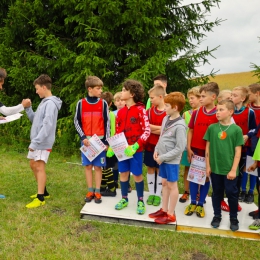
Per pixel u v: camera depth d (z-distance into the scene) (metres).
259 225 3.41
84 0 6.71
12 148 7.45
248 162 3.92
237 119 4.16
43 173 3.98
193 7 7.76
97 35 6.81
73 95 7.25
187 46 7.86
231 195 3.29
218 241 3.23
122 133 3.59
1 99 7.99
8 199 4.17
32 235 3.20
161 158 3.30
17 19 7.30
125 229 3.40
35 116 3.95
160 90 3.86
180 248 3.05
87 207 3.80
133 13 6.73
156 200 4.00
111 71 6.88
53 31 7.63
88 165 3.98
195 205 3.81
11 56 7.61
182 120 3.35
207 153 3.42
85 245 3.03
